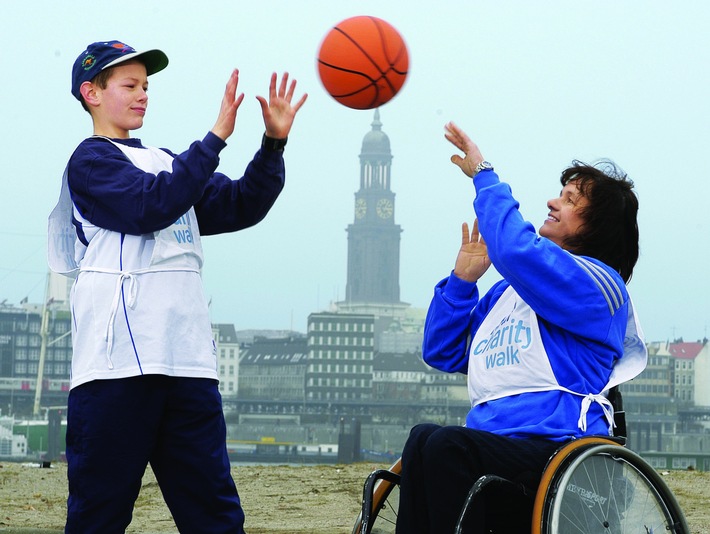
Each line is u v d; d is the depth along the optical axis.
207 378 4.79
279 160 5.06
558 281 4.80
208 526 4.78
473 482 4.62
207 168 4.73
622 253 5.15
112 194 4.74
